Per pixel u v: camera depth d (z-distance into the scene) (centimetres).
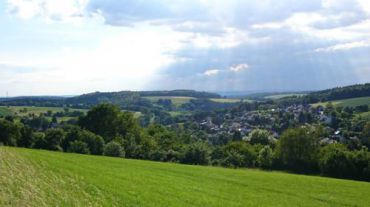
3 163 3853
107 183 3575
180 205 2991
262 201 3722
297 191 4681
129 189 3406
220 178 5459
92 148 10875
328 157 9488
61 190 2866
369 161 9088
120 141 11469
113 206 2603
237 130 19138
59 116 19188
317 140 10581
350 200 4278
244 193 4153
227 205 3272
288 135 10412
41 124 16150
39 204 2334
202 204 3181
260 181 5488
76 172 4112
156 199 3091
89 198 2734
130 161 7206
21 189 2633
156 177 4797
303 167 10350
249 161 11000
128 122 12975
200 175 5641
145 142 11850
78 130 11250
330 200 4162
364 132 15575
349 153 9306
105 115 12738
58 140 11125
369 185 6134
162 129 14412
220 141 17900
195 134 18938
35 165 4175
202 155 10856
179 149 11769
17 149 6506
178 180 4722
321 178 6894
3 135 10856
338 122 19412
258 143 13288
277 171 10412
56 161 5066
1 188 2564
